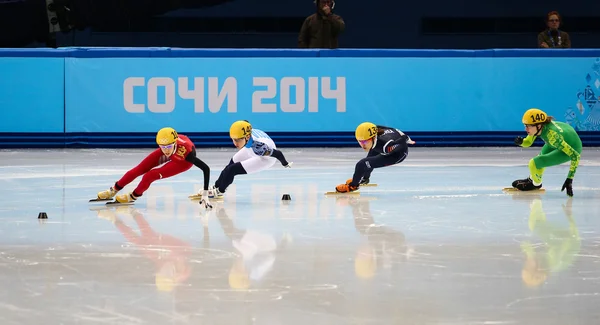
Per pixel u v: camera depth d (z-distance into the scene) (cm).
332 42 3522
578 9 4112
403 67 3419
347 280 1049
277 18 4062
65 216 1584
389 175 2358
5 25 3906
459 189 2025
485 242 1312
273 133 3406
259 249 1250
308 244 1291
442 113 3434
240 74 3388
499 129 3450
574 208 1698
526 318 888
